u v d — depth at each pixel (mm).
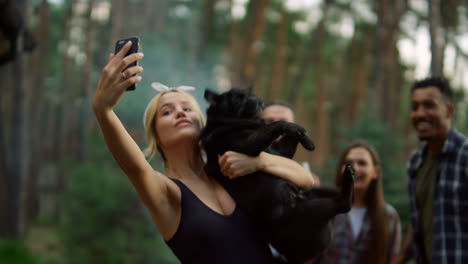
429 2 8203
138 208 11734
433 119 3551
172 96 2221
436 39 8102
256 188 2094
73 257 11281
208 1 24375
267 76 29047
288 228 2100
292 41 28625
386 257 3793
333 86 31234
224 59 25875
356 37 27734
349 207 2125
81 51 25438
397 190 7426
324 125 25234
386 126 10367
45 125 26016
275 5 28062
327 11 21656
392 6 21781
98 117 1792
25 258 10688
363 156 3762
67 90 22344
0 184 14164
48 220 19359
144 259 11375
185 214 1961
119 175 12266
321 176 10133
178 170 2139
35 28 19031
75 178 12039
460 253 3322
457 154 3420
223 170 2104
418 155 3785
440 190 3438
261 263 1965
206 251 1921
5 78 15508
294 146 2441
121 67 1782
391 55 21953
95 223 11281
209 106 2404
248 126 2240
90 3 20844
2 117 14531
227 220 1997
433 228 3471
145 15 23156
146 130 2221
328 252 3625
